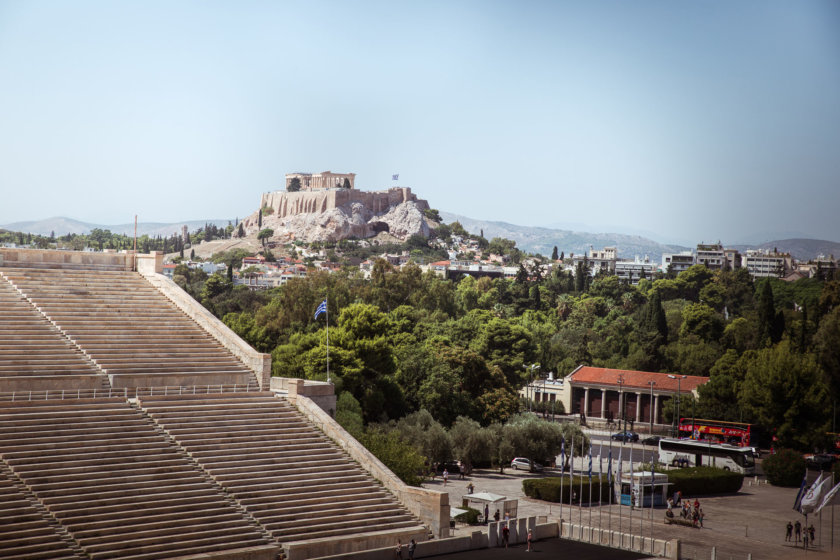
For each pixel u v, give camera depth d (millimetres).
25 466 56531
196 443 66125
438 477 101438
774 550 72375
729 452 114438
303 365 106625
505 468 110500
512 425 109375
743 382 143750
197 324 86500
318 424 74938
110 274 91125
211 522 58156
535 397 190000
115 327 80312
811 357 151000
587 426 166125
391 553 60094
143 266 94188
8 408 62250
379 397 106312
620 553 67812
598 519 82875
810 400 130375
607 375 180250
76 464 58750
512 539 69875
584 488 91688
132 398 70125
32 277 84688
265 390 79375
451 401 119250
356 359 105562
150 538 54469
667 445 119625
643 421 174125
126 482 59000
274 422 72938
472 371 126812
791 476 107562
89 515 54625
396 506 67625
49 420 62406
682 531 78875
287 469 66875
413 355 122062
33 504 53844
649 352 198875
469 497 79562
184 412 69750
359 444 72375
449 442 100875
